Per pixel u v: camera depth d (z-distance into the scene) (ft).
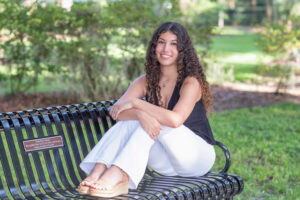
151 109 9.72
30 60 28.53
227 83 38.75
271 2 123.54
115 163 9.00
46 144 9.77
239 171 16.02
